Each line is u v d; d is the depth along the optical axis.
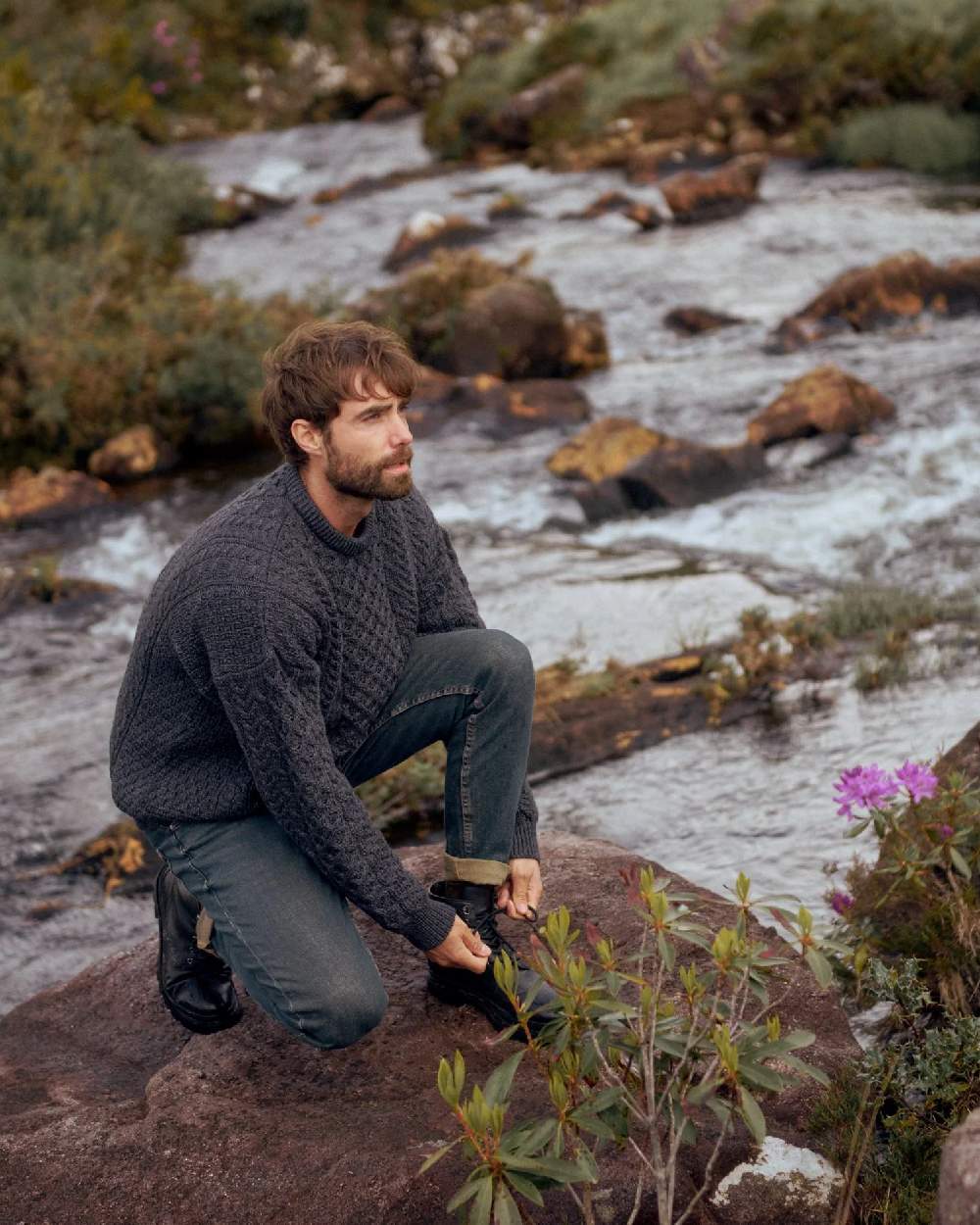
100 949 4.27
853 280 11.14
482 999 2.70
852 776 2.98
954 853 2.84
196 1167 2.38
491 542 7.63
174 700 2.47
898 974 2.59
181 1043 2.94
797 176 17.42
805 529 7.26
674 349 11.38
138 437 9.73
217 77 25.95
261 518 2.40
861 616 5.82
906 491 7.60
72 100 21.25
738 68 20.47
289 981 2.44
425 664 2.70
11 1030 3.08
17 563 7.97
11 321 10.49
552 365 10.98
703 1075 2.36
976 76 18.02
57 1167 2.42
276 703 2.31
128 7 25.78
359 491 2.37
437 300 11.41
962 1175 1.76
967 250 12.84
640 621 6.15
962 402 8.89
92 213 14.09
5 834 4.97
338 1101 2.54
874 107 18.55
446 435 9.63
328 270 15.16
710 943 2.19
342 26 27.55
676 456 8.05
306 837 2.37
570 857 3.35
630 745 4.99
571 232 15.77
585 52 23.08
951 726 4.71
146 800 2.54
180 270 15.27
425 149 22.78
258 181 21.06
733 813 4.38
